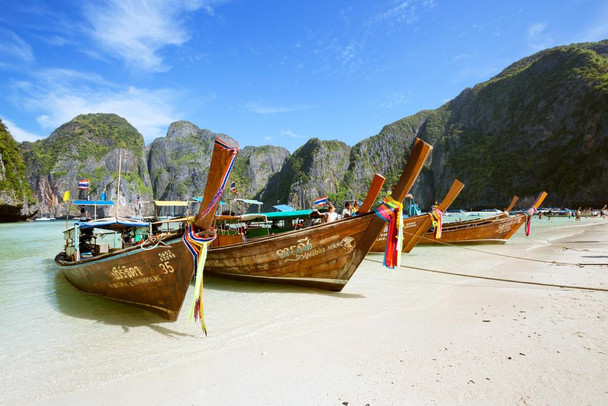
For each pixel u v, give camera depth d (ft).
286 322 18.74
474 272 32.45
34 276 38.58
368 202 23.12
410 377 11.63
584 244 55.36
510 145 442.09
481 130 534.78
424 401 10.08
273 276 26.84
